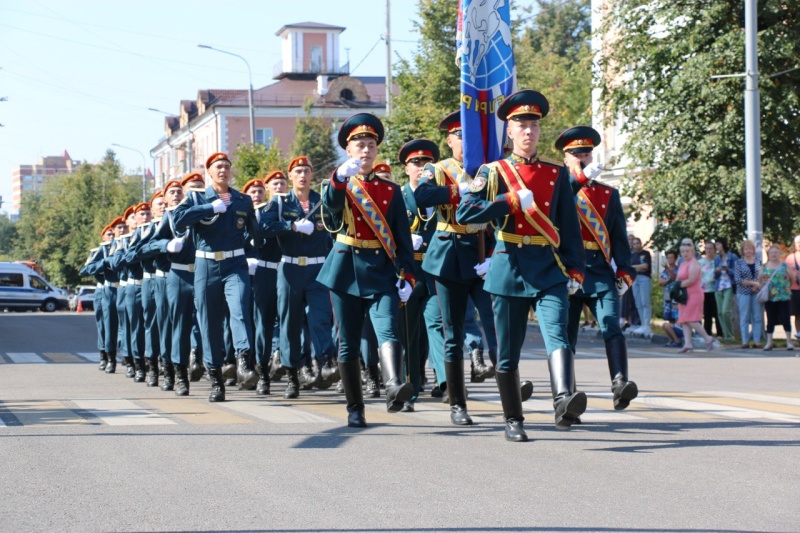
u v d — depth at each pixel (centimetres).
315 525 541
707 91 2244
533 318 2944
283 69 7344
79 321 3575
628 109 2536
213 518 557
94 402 1095
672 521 542
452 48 3397
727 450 741
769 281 1831
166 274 1267
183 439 807
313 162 5909
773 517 550
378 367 1143
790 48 2228
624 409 971
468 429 852
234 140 6944
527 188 747
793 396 1086
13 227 12206
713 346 1859
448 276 870
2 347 2267
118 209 7612
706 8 2305
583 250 774
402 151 994
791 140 2334
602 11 2605
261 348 1202
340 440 797
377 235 841
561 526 534
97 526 545
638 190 2481
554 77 4716
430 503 585
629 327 2222
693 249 1830
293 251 1141
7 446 779
